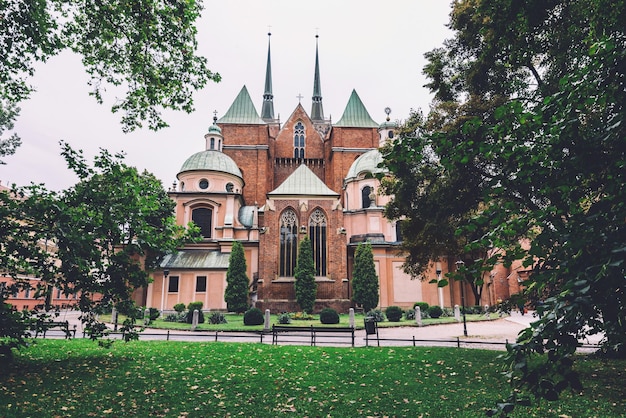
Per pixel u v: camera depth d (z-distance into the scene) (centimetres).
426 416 812
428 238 1730
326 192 4022
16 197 1120
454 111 1683
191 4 1314
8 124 2983
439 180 1559
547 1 854
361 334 2447
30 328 1129
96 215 1114
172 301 4088
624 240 308
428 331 2598
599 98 359
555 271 338
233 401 912
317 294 3716
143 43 1395
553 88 1123
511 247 403
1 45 1308
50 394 914
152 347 1647
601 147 350
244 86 6406
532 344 313
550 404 859
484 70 1586
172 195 4666
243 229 4706
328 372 1201
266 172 5947
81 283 1163
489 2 898
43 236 1085
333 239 3847
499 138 401
